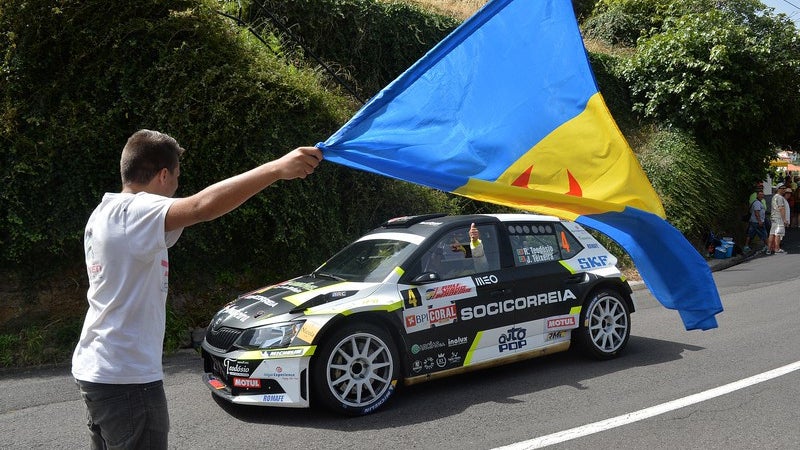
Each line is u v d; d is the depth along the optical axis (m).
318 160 2.22
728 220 16.36
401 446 4.23
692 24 16.31
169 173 2.43
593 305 6.23
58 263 7.41
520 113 3.14
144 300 2.24
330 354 4.73
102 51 7.50
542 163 3.14
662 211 3.23
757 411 4.78
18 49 7.20
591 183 3.17
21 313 7.10
